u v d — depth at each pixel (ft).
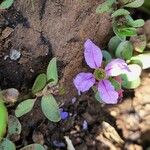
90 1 0.22
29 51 0.22
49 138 0.24
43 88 0.22
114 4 0.23
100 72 0.23
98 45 0.24
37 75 0.22
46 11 0.22
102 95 0.22
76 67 0.23
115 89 0.23
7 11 0.21
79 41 0.23
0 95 0.21
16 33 0.21
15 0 0.21
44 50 0.22
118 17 0.23
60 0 0.22
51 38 0.22
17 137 0.23
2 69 0.22
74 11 0.22
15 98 0.22
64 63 0.23
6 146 0.22
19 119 0.23
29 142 0.24
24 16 0.21
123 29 0.23
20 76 0.22
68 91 0.24
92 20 0.23
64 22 0.22
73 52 0.23
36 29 0.22
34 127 0.24
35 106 0.23
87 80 0.23
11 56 0.22
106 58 0.24
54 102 0.22
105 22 0.23
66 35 0.22
